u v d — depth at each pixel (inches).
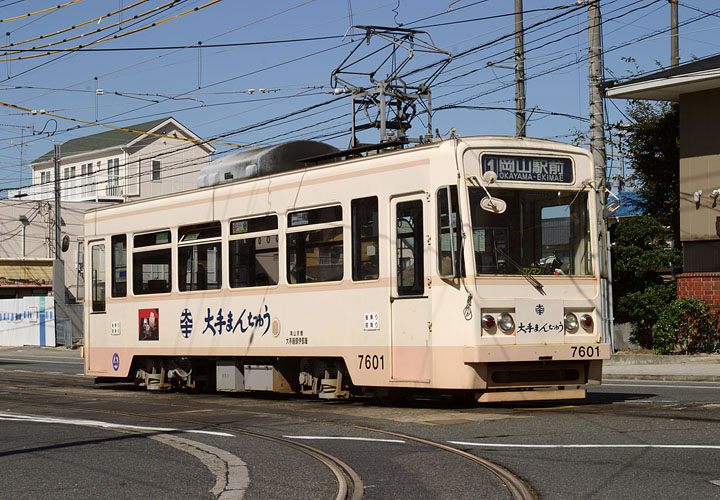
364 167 620.1
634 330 1280.8
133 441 482.6
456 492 336.5
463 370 557.6
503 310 567.2
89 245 884.6
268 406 658.2
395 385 592.7
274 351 681.0
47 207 2817.4
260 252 700.0
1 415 622.2
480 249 566.9
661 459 382.0
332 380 649.6
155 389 816.9
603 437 445.7
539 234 587.5
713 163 1144.2
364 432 496.1
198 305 754.8
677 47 1499.8
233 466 402.9
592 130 1107.9
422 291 579.5
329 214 643.5
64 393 832.9
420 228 581.9
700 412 534.9
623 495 320.5
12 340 2422.5
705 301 1124.5
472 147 572.4
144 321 813.9
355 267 623.5
